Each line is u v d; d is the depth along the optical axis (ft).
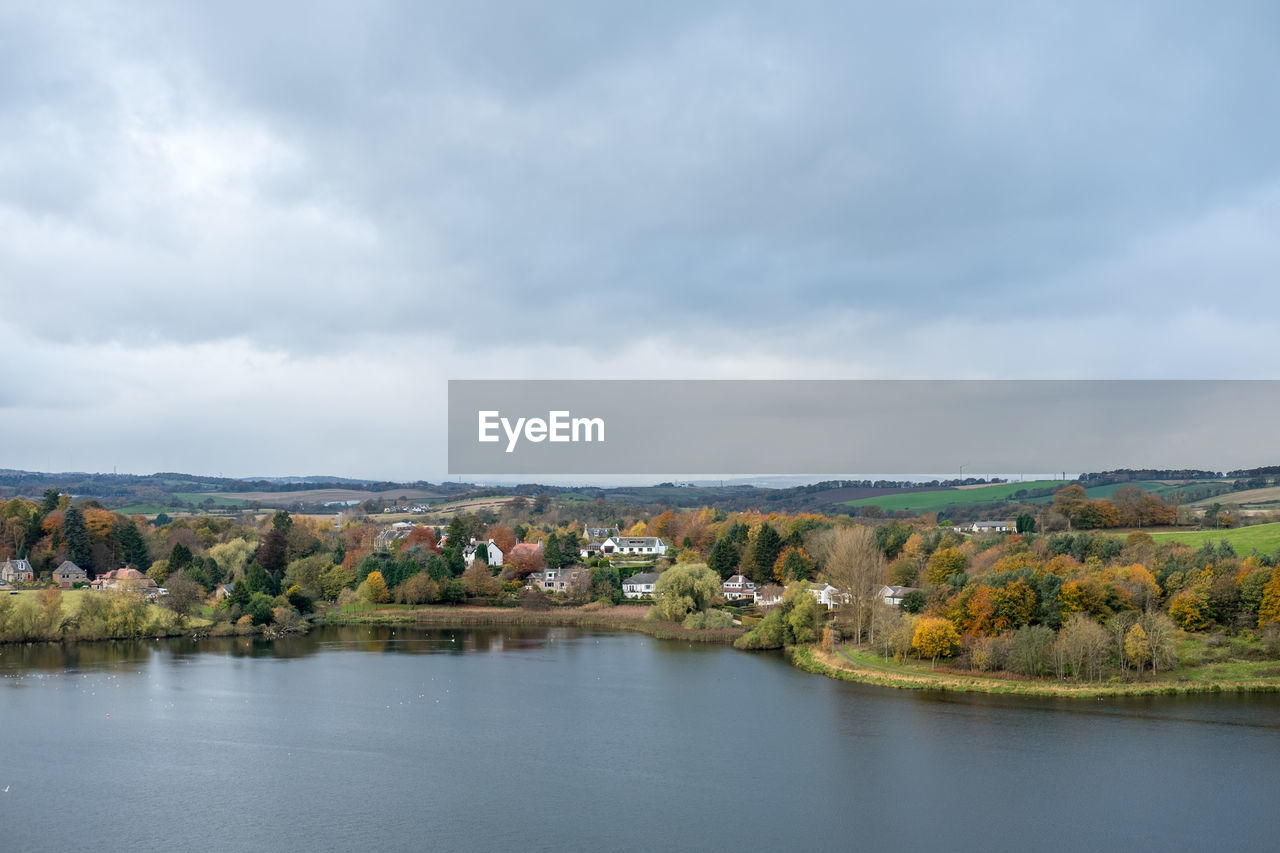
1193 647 469.98
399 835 275.80
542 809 296.51
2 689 472.03
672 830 279.28
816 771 330.54
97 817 290.35
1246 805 296.10
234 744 370.12
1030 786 313.53
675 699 444.14
